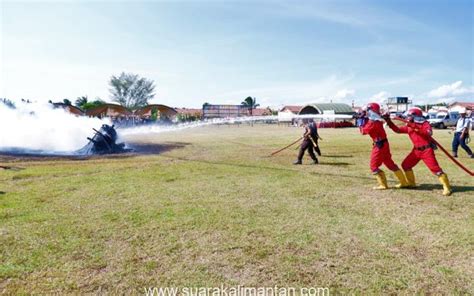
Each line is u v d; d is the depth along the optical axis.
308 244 3.87
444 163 10.15
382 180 6.59
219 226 4.47
